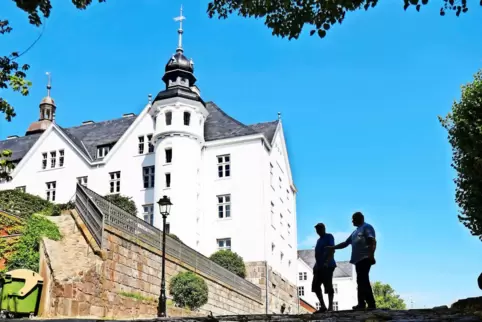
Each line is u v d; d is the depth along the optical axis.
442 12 9.59
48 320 15.18
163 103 45.66
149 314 24.25
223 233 45.22
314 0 10.09
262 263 43.81
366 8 9.77
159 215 43.41
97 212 22.02
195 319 12.26
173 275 27.62
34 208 35.31
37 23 9.98
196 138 45.75
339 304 95.00
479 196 27.88
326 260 14.32
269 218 46.41
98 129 54.91
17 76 13.95
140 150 48.25
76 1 9.30
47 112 65.75
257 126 53.59
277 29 10.37
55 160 50.91
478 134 26.38
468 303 12.05
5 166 15.28
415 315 11.05
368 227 13.49
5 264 23.36
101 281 21.14
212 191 46.41
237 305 36.50
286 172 55.38
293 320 11.58
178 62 46.81
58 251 21.70
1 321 16.36
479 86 26.77
